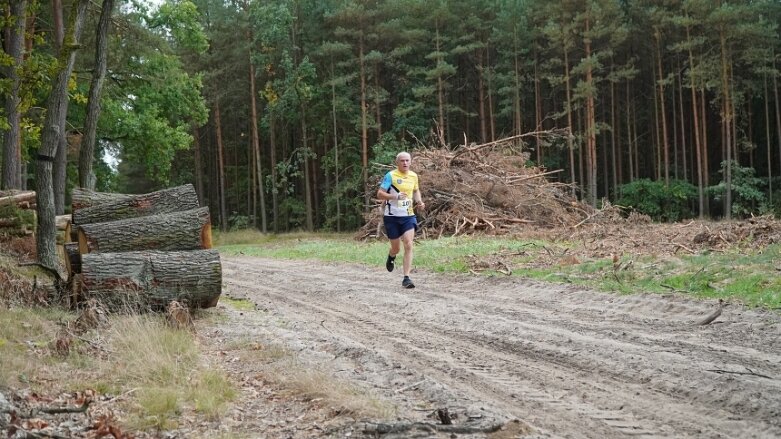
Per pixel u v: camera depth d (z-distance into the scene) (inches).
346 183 1641.2
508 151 993.5
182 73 1131.9
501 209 873.5
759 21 1413.6
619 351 246.1
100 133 1076.5
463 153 940.0
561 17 1492.4
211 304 347.3
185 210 383.2
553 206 881.5
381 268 549.3
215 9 1747.0
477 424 171.3
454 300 378.3
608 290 367.2
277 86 1664.6
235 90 1775.3
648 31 1589.6
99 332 276.7
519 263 493.4
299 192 1934.1
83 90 954.1
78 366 235.8
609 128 1519.4
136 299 312.0
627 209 1553.9
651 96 1737.2
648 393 202.2
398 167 430.9
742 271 362.6
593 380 218.4
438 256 573.9
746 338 256.8
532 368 235.5
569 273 428.5
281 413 188.5
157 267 324.5
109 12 527.2
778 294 309.4
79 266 348.2
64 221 554.6
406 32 1545.3
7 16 577.3
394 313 353.4
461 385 218.5
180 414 189.2
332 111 1662.2
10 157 604.7
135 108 1085.8
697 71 1432.1
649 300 334.3
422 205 434.6
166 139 1104.2
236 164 2010.3
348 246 802.8
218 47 1752.0
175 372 222.1
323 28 1688.0
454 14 1615.4
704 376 209.6
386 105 1748.3
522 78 1598.2
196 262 333.1
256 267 648.4
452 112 1705.2
